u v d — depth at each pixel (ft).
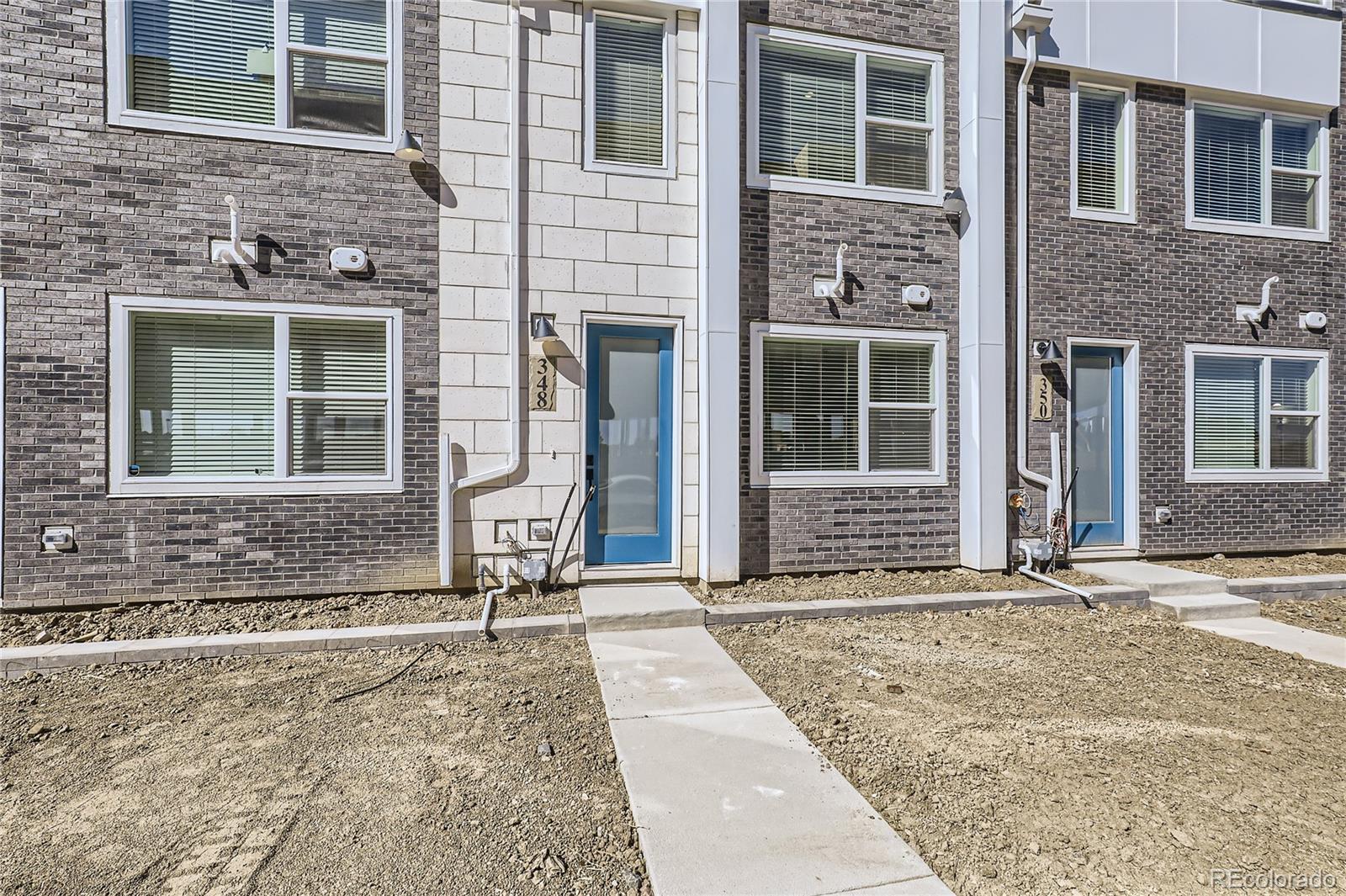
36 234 17.61
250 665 15.25
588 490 21.53
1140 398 25.91
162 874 8.17
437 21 20.22
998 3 23.81
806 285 22.90
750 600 19.98
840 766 10.77
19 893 7.84
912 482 23.79
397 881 8.04
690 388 21.95
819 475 23.03
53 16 17.72
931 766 10.78
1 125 17.42
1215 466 27.09
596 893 7.88
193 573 18.67
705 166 21.42
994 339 23.70
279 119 19.26
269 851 8.61
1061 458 25.03
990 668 15.25
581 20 21.22
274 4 19.33
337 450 19.90
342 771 10.63
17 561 17.58
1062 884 7.97
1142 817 9.38
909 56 23.97
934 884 7.87
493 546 20.59
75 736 11.80
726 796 9.74
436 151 20.24
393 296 19.97
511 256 20.51
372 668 15.08
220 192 18.83
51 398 17.72
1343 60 27.89
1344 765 10.93
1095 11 25.03
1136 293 25.85
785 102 23.30
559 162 21.04
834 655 16.01
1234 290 26.96
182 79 18.92
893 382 23.95
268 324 19.42
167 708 12.99
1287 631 18.71
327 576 19.58
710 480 21.38
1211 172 27.22
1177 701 13.53
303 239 19.35
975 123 23.65
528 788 10.14
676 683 14.14
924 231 23.97
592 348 21.66
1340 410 27.84
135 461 18.57
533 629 17.21
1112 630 18.43
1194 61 26.04
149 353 18.71
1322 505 27.76
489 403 20.66
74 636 16.25
